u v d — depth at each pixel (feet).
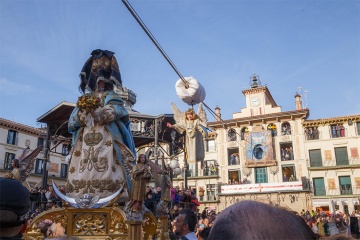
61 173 168.04
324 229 66.59
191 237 18.99
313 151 159.53
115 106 28.22
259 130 164.76
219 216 3.91
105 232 23.36
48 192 45.29
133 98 74.74
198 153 39.34
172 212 38.32
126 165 26.89
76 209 24.22
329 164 154.81
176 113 40.55
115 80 29.55
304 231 3.62
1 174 141.18
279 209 3.88
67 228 23.84
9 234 7.45
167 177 30.81
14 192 7.64
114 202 24.29
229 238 3.47
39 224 23.25
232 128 171.63
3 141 146.41
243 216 3.65
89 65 31.60
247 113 174.50
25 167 32.58
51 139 59.62
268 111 170.91
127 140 28.76
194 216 19.92
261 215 3.64
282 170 159.12
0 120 144.66
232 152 171.94
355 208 145.59
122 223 22.91
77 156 27.55
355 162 151.64
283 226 3.52
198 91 37.17
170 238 29.68
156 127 56.80
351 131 156.15
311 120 161.79
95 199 24.20
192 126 39.47
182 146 65.05
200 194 169.07
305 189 145.59
